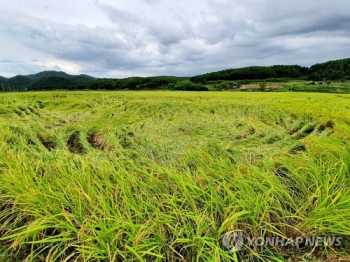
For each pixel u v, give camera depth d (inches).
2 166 106.3
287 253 67.6
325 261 64.4
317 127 213.5
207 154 120.6
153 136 191.2
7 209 80.9
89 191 81.0
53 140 179.0
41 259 65.5
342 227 68.1
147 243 63.3
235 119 287.0
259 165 115.0
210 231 70.2
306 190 87.0
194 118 305.3
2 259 65.9
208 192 85.7
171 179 95.3
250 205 74.4
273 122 265.4
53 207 73.8
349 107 363.9
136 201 82.0
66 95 783.1
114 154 140.4
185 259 64.7
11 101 497.4
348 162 98.6
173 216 74.1
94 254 60.1
